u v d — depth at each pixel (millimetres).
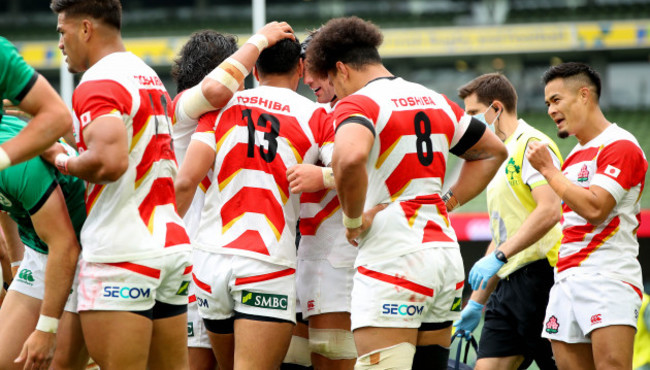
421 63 82125
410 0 85062
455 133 12188
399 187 11430
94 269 10789
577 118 14320
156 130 11320
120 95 10711
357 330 11477
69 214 11695
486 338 16562
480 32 76875
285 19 86625
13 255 15039
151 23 87688
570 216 14250
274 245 12555
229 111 12906
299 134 13055
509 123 16500
